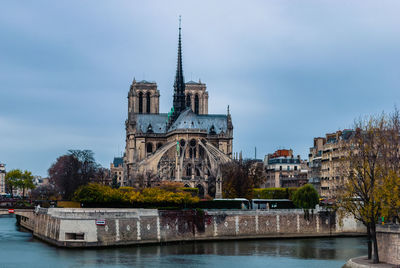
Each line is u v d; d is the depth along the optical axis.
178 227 159.75
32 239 164.00
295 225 178.75
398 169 125.25
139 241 150.50
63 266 118.62
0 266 118.31
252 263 125.69
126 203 172.38
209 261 127.38
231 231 168.88
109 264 121.12
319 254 139.75
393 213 114.50
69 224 142.75
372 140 127.88
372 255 121.00
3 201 182.62
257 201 190.50
